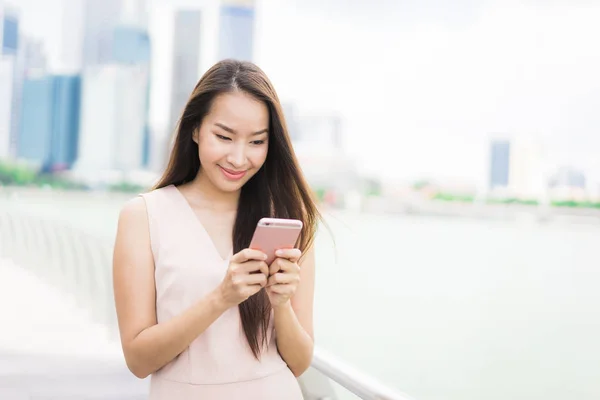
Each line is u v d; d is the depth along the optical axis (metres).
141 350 1.34
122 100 109.88
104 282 7.94
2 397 3.40
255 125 1.41
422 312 24.78
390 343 19.36
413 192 110.62
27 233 14.84
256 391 1.42
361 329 20.73
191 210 1.48
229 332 1.43
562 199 107.00
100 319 5.89
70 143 106.50
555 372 18.62
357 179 111.94
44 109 106.38
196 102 1.43
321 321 21.42
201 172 1.54
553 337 23.03
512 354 20.27
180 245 1.43
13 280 8.45
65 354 4.45
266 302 1.45
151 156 109.69
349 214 100.81
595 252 52.75
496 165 111.00
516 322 25.17
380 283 30.42
